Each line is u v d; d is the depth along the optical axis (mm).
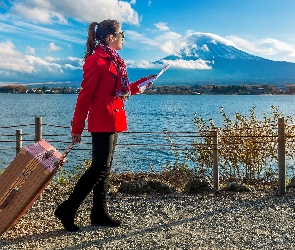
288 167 9438
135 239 4031
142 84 4457
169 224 4547
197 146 8062
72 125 4004
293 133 7676
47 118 44312
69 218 4227
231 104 97938
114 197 5742
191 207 5250
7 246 3811
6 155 16078
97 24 4238
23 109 64938
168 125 35094
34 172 3723
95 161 4160
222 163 8273
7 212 3795
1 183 3779
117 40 4230
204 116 46656
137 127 33031
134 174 7789
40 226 4430
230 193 6008
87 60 4039
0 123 36906
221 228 4410
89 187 4168
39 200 5551
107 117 4055
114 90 4094
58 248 3766
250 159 7727
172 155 15055
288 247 3828
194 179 6215
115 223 4434
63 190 6098
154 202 5484
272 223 4590
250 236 4145
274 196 5836
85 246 3824
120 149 16625
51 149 3904
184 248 3789
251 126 7871
